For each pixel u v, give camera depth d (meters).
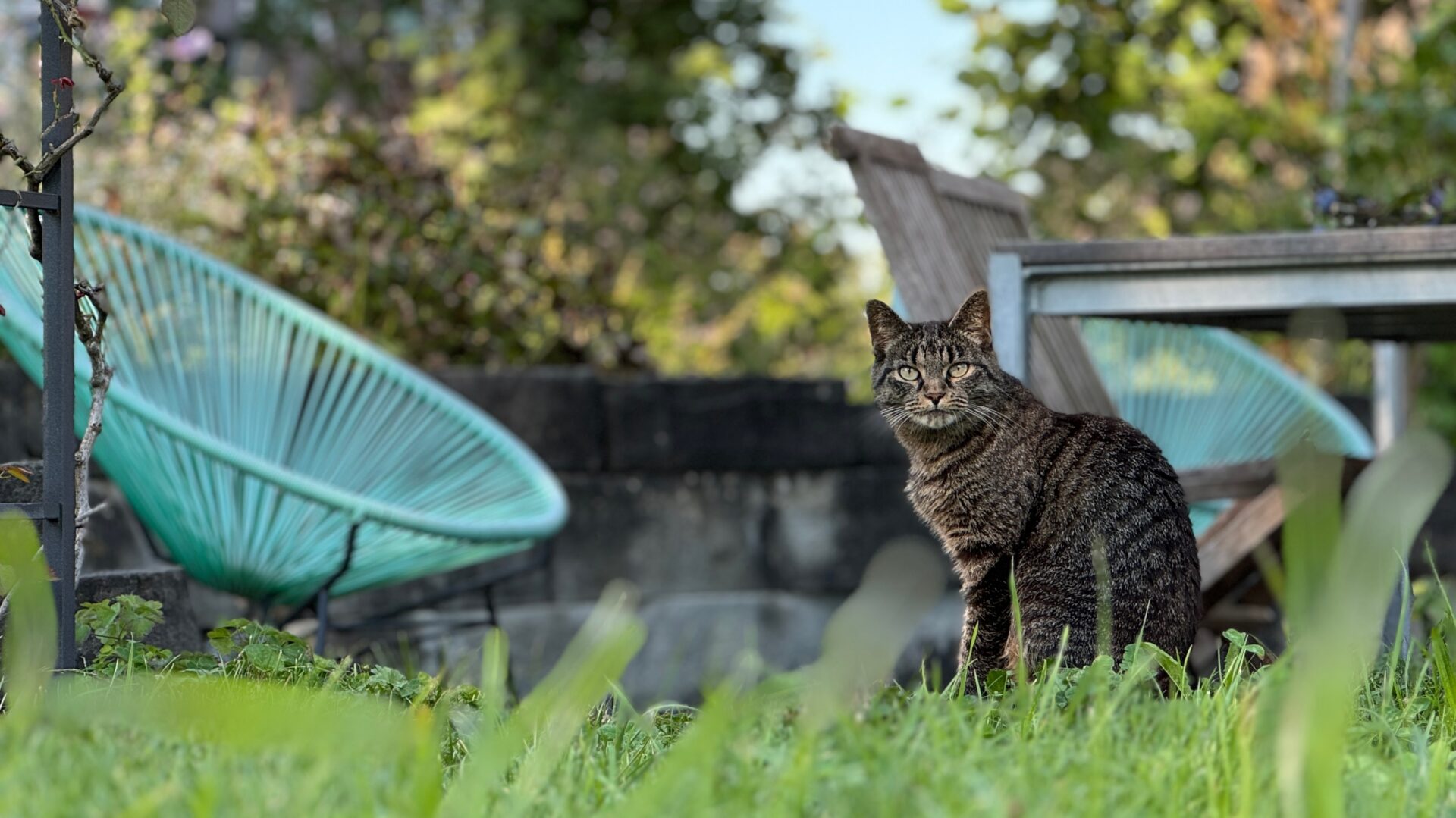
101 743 2.00
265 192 5.97
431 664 5.21
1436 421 7.75
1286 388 5.79
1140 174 8.98
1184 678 2.47
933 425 3.35
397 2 11.47
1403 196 4.50
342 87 10.87
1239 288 3.39
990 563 3.27
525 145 10.60
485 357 6.28
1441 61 7.29
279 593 4.08
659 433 5.87
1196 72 8.58
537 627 5.55
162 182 6.05
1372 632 2.68
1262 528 3.97
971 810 1.65
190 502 3.84
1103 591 2.73
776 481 6.05
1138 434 3.25
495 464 4.74
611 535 5.76
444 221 6.17
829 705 1.83
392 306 6.07
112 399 3.57
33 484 3.13
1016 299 3.50
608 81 12.20
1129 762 1.90
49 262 2.74
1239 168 8.66
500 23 11.58
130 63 6.65
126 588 3.28
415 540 4.05
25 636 2.35
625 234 9.28
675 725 2.60
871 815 1.67
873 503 6.16
